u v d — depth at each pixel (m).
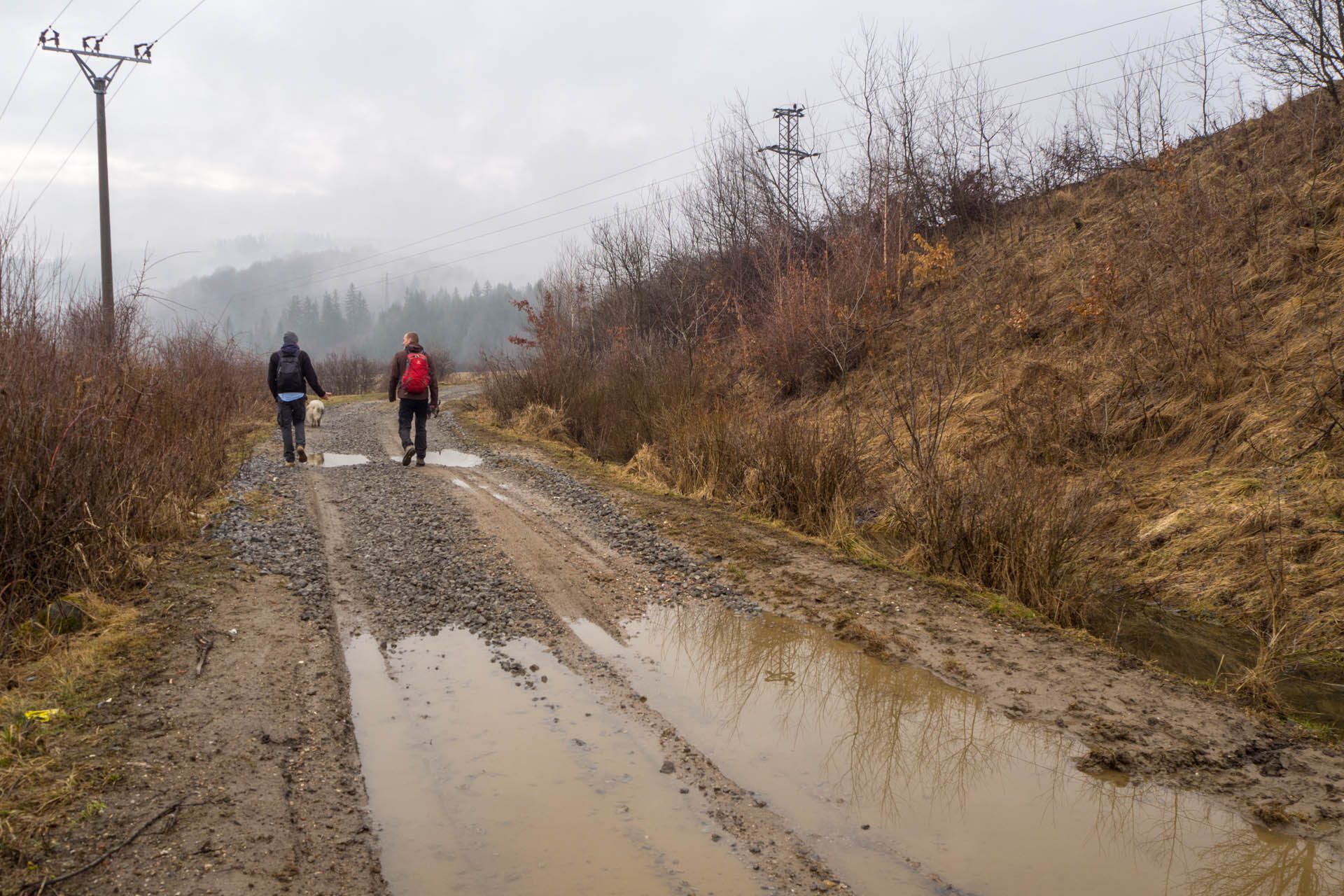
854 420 10.88
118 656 4.14
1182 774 3.53
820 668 4.73
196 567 5.62
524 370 17.11
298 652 4.48
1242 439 7.76
